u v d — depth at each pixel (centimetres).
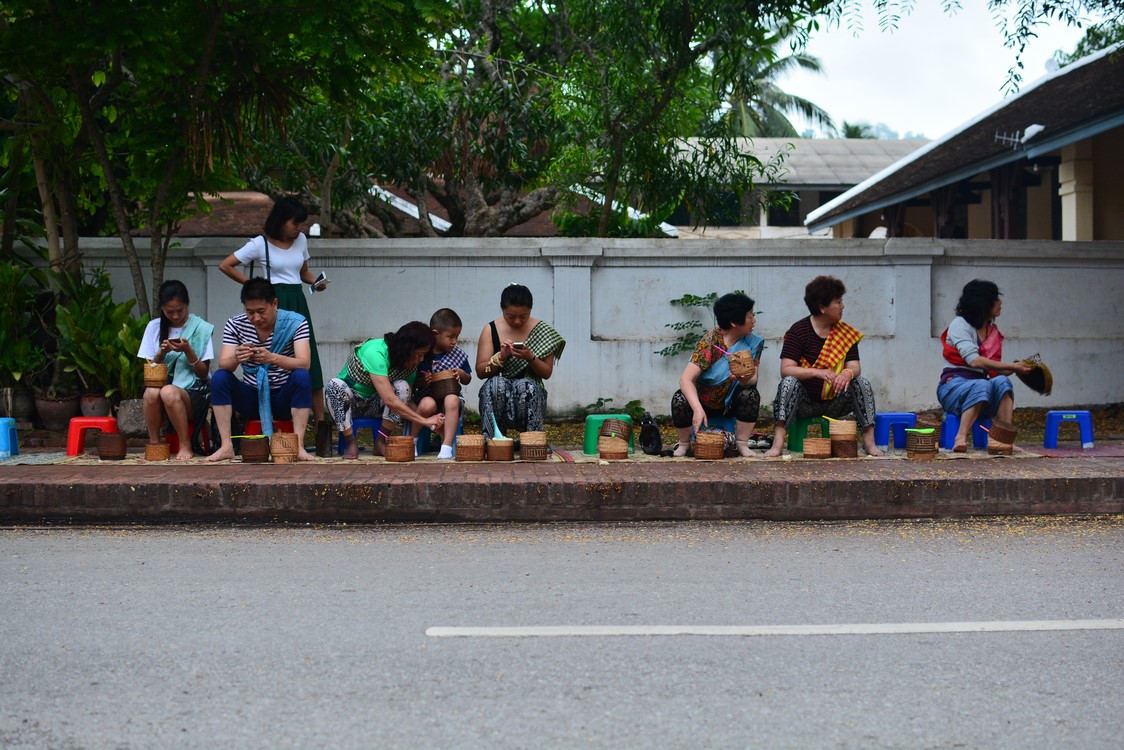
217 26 907
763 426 1092
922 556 569
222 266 828
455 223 1656
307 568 539
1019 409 1144
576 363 1101
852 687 368
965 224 2430
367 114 1223
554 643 415
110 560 558
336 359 1093
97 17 850
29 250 1085
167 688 366
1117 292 1152
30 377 1000
